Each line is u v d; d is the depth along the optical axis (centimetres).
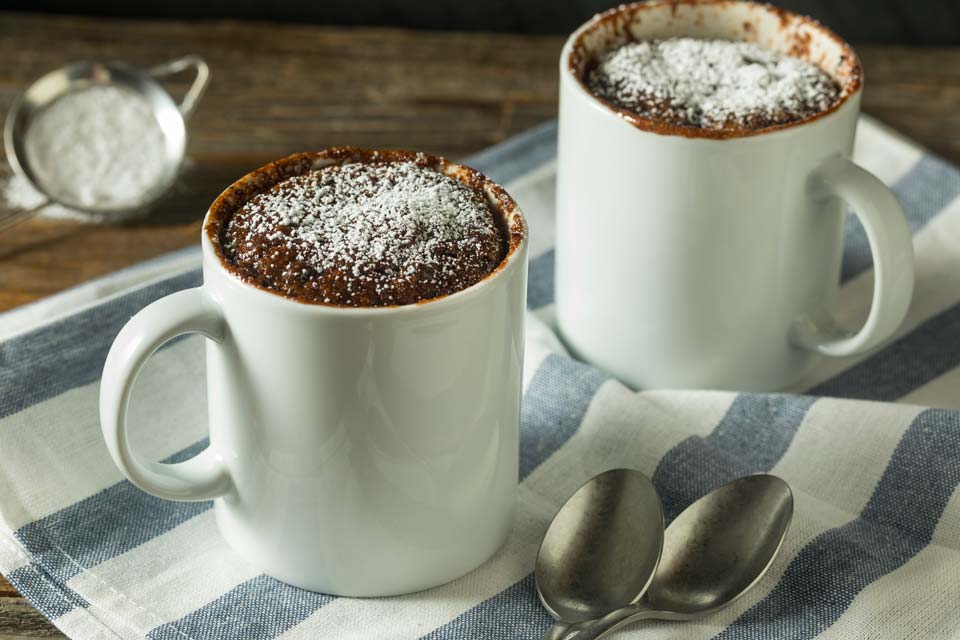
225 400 65
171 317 63
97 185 86
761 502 69
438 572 67
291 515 65
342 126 92
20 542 68
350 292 62
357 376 63
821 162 71
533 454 72
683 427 72
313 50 98
